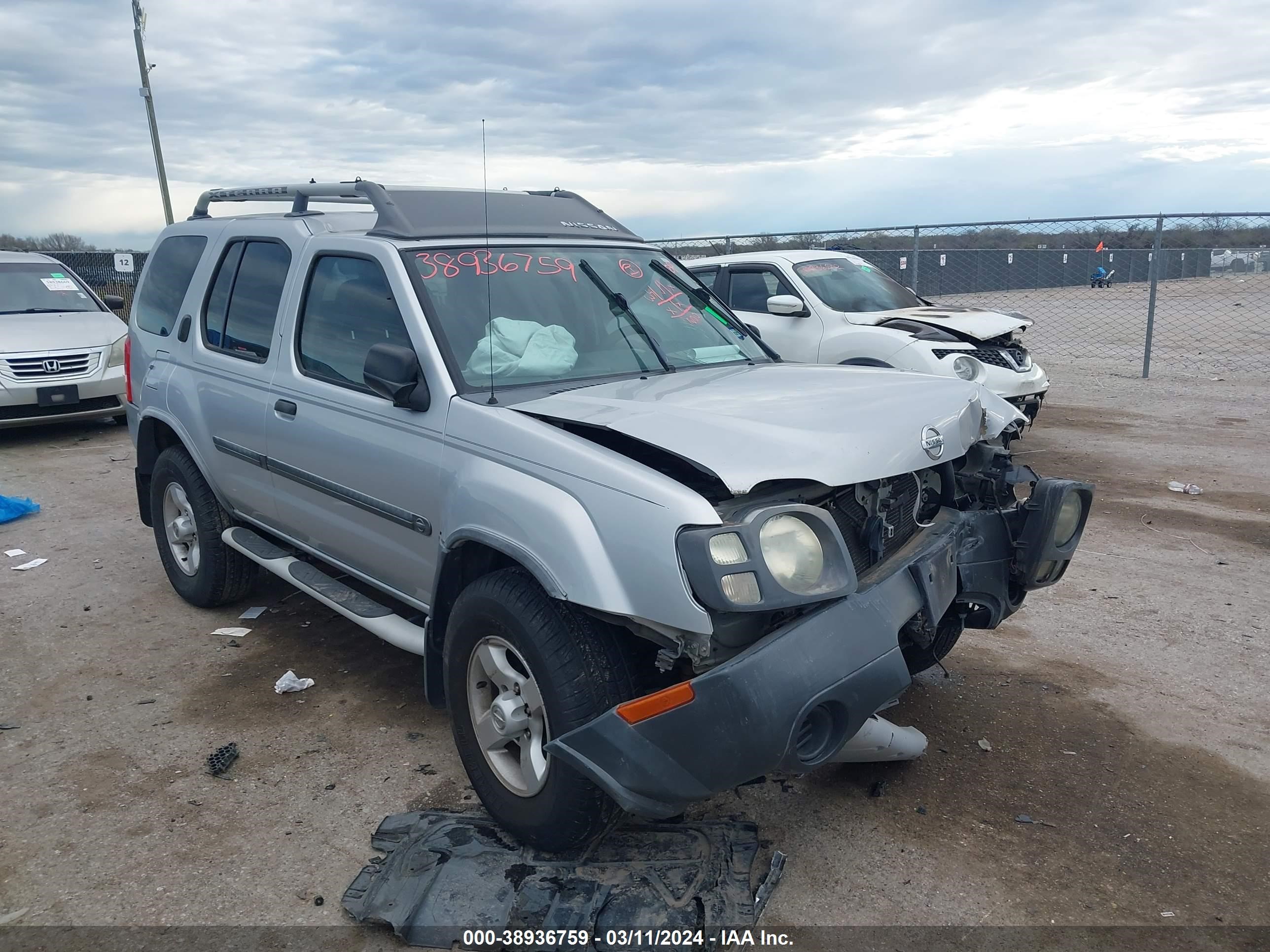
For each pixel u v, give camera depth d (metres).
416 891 2.93
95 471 9.22
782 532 2.70
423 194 4.31
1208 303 24.06
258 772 3.75
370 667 4.73
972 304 20.36
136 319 5.87
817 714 2.71
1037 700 4.28
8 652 4.95
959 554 3.36
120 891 3.04
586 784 2.84
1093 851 3.19
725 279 10.28
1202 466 8.71
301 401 4.19
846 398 3.43
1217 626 5.10
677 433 2.91
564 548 2.82
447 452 3.40
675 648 2.73
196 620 5.36
